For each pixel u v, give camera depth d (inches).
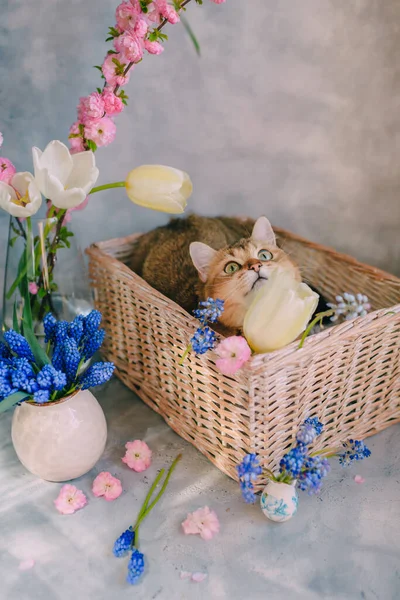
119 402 47.8
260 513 37.3
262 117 55.0
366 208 59.7
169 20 37.1
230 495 38.6
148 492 39.0
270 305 33.1
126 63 39.2
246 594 32.2
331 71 53.7
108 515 37.5
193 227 53.1
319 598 31.9
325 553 34.4
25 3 46.8
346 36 52.6
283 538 35.4
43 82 50.0
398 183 58.9
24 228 39.4
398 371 42.5
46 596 32.5
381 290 46.9
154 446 42.9
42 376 35.1
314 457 35.1
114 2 48.7
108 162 54.4
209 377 37.3
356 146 57.1
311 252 51.2
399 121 56.5
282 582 32.8
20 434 37.8
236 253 45.3
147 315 42.1
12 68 48.9
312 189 58.6
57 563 34.4
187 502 38.1
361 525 36.1
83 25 48.9
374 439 43.1
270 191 58.4
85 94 51.5
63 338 37.7
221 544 35.2
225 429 38.1
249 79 53.3
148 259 50.4
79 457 37.8
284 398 35.7
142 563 32.9
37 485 40.0
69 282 43.0
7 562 34.5
